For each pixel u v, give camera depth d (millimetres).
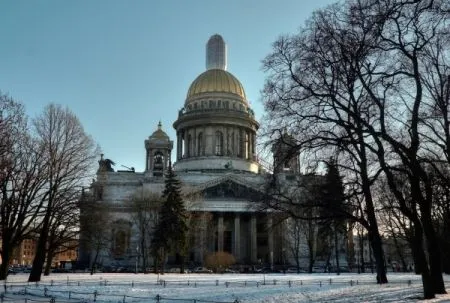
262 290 39906
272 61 31156
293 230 91500
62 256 165875
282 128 31719
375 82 29094
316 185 33500
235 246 111000
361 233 91625
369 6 27297
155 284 48219
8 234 49312
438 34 28531
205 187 113812
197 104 145625
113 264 110625
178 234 84938
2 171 42531
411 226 50281
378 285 43031
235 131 140875
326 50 29234
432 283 28516
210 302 28953
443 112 33188
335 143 29969
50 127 49719
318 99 30578
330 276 71000
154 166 127375
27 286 43344
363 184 32469
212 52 158125
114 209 114438
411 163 29078
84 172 51969
